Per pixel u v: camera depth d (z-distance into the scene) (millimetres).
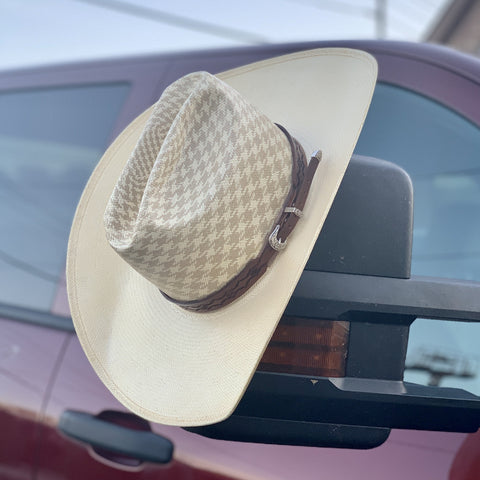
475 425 1051
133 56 1910
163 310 1201
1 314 1737
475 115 1338
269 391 1014
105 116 1856
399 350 1038
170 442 1335
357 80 1135
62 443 1484
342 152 1064
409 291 1023
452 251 1342
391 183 1028
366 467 1138
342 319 1026
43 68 2104
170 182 1073
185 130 1081
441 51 1451
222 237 1036
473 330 1222
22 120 2041
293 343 1028
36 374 1573
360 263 1023
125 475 1382
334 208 1026
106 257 1310
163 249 1030
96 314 1270
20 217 1885
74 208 1796
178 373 1120
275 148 1079
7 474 1562
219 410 1027
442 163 1379
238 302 1085
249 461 1229
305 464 1176
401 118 1443
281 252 1069
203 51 1790
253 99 1292
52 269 1728
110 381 1199
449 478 1092
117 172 1371
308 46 1641
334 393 1003
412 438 1142
